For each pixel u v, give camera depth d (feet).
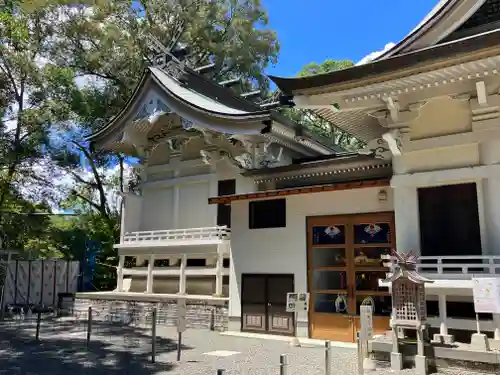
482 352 27.35
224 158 67.77
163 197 75.66
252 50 112.88
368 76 34.45
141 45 96.37
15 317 66.23
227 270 59.67
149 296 61.62
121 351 38.22
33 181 82.12
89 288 92.63
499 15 34.71
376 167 52.54
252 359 34.35
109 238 93.61
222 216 67.82
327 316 43.60
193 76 79.20
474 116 35.53
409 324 28.91
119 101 96.53
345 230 43.98
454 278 33.65
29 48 81.25
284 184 59.88
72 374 29.63
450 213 37.19
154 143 77.36
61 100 83.15
